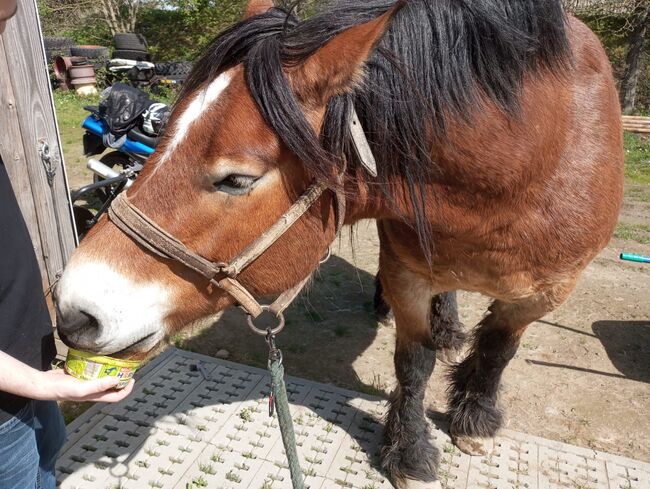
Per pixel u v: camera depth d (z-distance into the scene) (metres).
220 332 3.35
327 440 2.40
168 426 2.42
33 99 2.56
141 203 1.31
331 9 1.41
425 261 1.84
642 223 5.62
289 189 1.36
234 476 2.17
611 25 11.29
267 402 2.61
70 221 2.88
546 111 1.56
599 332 3.46
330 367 3.06
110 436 2.35
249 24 1.36
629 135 9.47
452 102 1.42
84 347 1.31
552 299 1.97
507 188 1.55
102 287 1.29
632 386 2.95
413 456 2.17
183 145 1.28
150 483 2.12
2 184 1.29
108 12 14.77
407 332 2.14
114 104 4.21
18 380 1.13
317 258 1.53
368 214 1.68
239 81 1.28
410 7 1.42
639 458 2.46
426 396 2.83
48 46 12.22
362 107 1.40
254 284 1.48
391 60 1.36
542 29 1.51
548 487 2.21
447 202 1.58
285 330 3.41
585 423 2.67
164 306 1.38
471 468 2.31
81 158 6.34
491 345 2.32
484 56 1.44
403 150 1.44
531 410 2.75
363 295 3.88
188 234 1.32
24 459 1.37
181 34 14.90
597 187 1.75
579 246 1.77
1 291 1.26
